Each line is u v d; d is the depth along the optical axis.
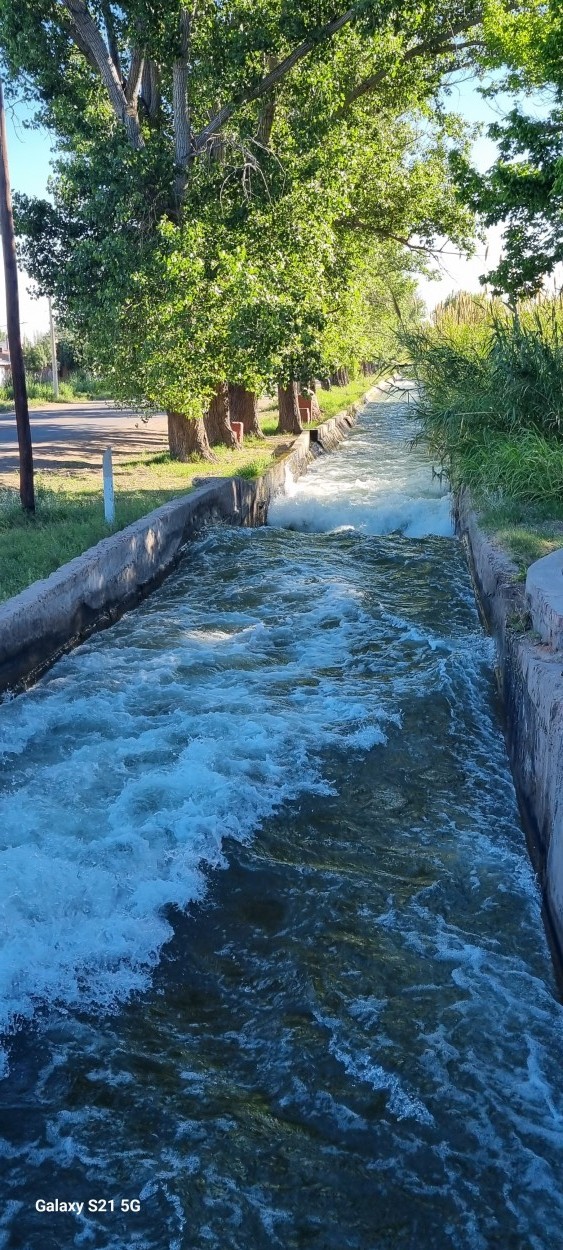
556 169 17.27
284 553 13.98
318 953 5.14
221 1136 3.99
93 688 8.47
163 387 17.62
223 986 4.93
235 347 16.84
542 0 19.14
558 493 12.33
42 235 18.56
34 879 5.48
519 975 5.04
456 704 8.37
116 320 17.14
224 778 6.73
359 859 6.14
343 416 33.56
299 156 19.00
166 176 17.33
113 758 7.13
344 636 10.17
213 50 17.16
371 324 23.80
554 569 7.86
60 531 12.20
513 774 7.23
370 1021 4.64
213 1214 3.65
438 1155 3.94
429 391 15.59
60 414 41.72
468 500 14.05
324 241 18.69
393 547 14.43
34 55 17.91
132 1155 3.90
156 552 12.30
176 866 5.75
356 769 7.21
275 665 9.32
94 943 5.09
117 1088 4.23
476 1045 4.50
